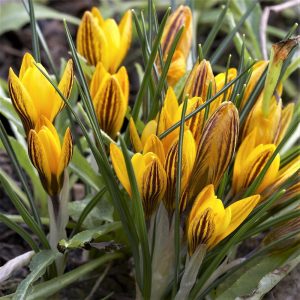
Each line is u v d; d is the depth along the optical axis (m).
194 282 0.23
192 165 0.22
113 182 0.22
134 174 0.21
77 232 0.27
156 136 0.21
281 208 0.25
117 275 0.29
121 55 0.29
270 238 0.25
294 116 0.31
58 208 0.24
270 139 0.24
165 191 0.22
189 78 0.24
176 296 0.23
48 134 0.22
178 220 0.22
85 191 0.32
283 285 0.27
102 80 0.26
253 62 0.23
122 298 0.29
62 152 0.22
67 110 0.29
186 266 0.23
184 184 0.22
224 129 0.21
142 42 0.26
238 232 0.22
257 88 0.25
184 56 0.29
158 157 0.22
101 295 0.29
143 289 0.24
